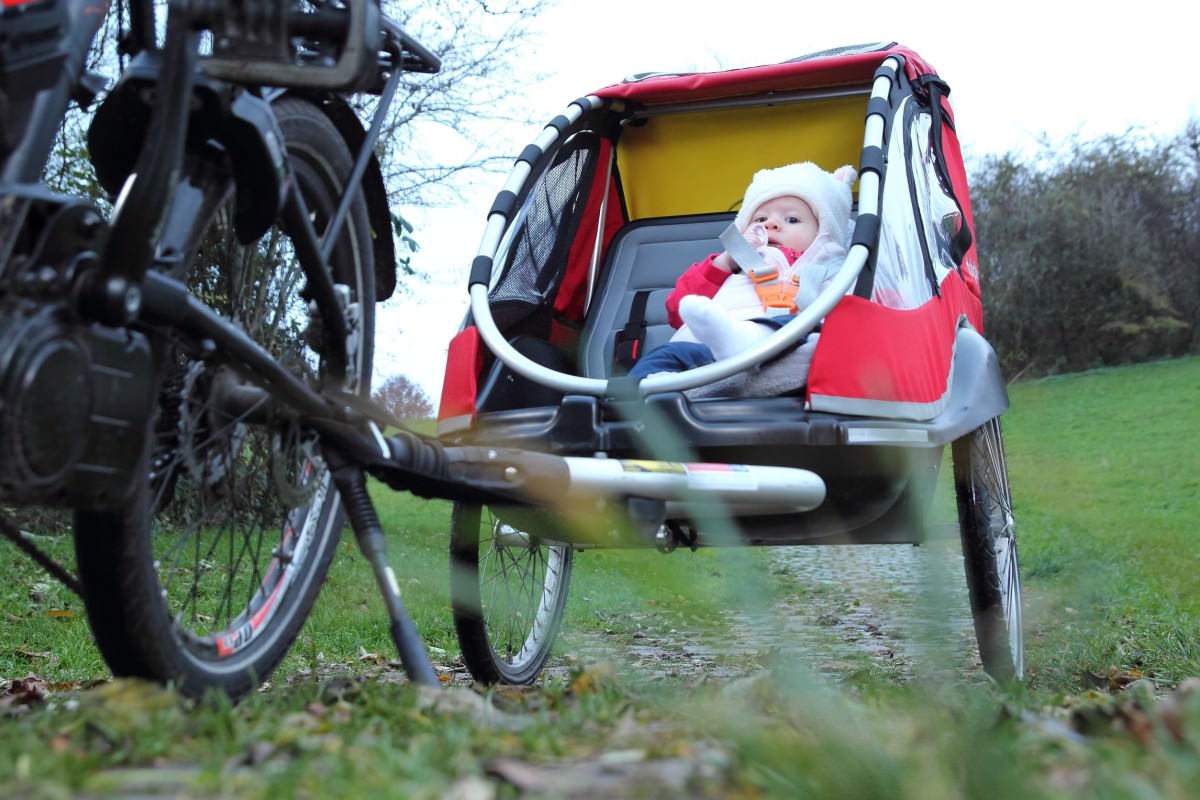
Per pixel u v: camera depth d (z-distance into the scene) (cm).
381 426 267
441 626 610
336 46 232
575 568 500
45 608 650
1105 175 2911
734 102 517
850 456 347
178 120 210
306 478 279
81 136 835
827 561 712
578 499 289
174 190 215
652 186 552
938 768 142
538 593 472
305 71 226
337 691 245
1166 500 1402
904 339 363
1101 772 145
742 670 464
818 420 340
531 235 455
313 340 269
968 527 406
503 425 365
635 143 550
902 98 435
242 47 225
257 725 201
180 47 211
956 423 376
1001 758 143
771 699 231
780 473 326
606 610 571
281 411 249
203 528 257
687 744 175
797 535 374
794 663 194
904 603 210
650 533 302
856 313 350
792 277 447
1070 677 433
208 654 253
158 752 175
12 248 196
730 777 153
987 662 410
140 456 213
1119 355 2905
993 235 2892
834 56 474
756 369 387
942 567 205
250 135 235
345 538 814
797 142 539
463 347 384
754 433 339
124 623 231
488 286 399
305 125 265
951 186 463
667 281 513
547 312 474
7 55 210
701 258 514
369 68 228
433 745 173
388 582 245
